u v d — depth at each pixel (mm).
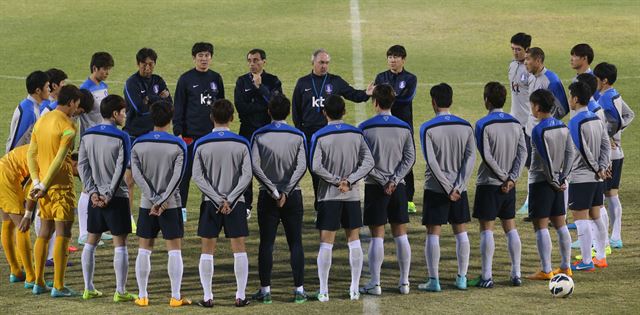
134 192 34938
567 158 25125
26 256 24953
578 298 23688
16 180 25203
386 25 63938
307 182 36344
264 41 59469
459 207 24594
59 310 23125
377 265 24250
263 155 23703
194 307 23344
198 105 29453
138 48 57250
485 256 24797
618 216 28375
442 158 24469
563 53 57000
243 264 23359
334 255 27844
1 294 24578
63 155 24047
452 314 22547
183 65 54188
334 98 24016
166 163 23281
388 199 24297
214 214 23250
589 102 27219
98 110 29000
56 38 59375
